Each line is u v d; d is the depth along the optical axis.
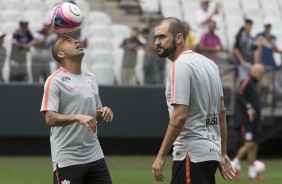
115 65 56.31
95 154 22.30
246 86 42.41
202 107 20.59
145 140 54.72
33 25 59.09
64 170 21.97
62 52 22.11
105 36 60.88
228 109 52.59
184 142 20.59
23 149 52.25
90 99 22.16
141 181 38.94
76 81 22.11
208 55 54.91
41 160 48.75
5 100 49.81
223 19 68.69
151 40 53.81
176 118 20.12
